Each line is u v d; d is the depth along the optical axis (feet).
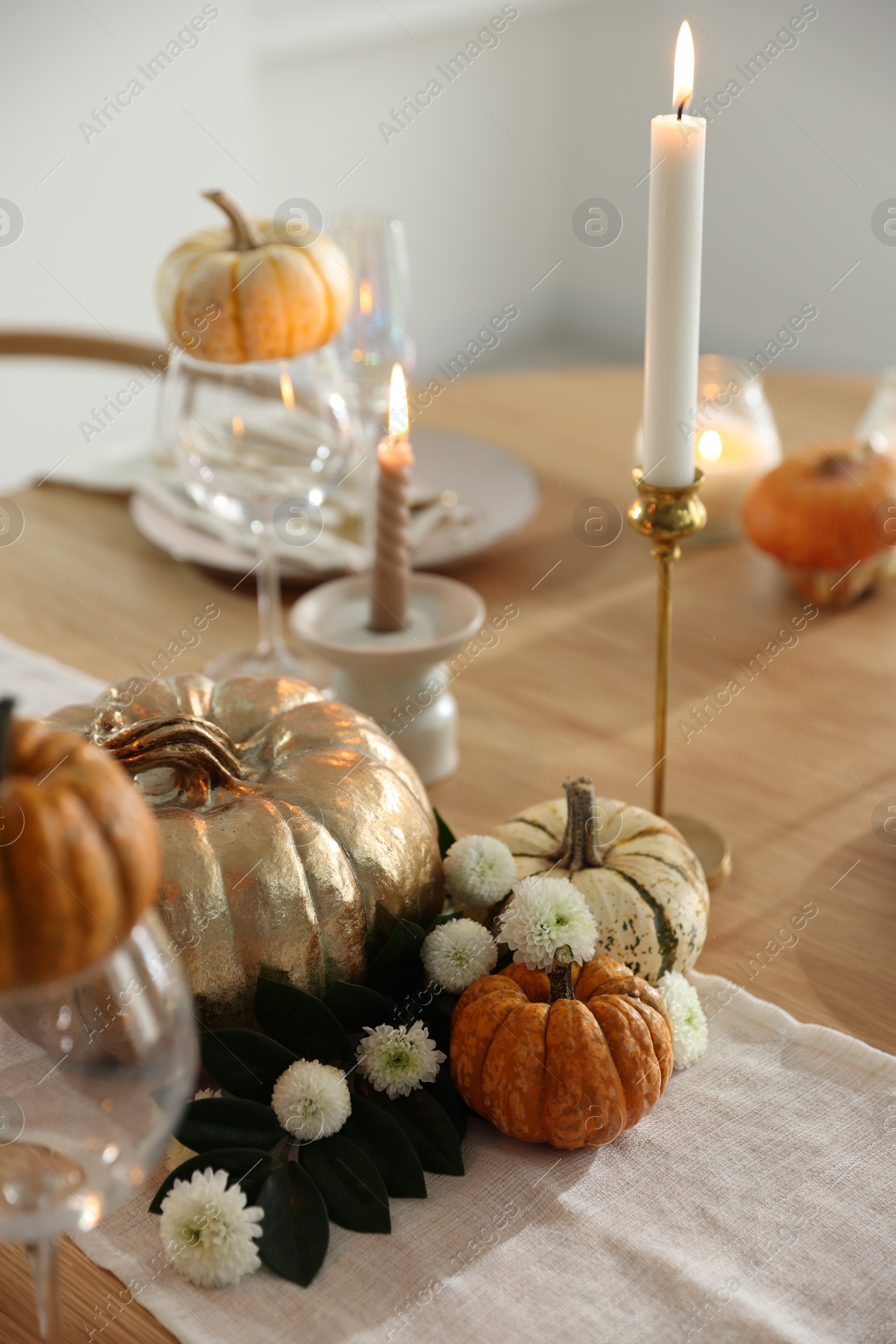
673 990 2.06
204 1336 1.61
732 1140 1.92
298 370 3.20
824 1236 1.75
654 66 12.85
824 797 2.84
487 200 13.44
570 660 3.43
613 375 5.49
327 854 1.98
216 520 4.02
